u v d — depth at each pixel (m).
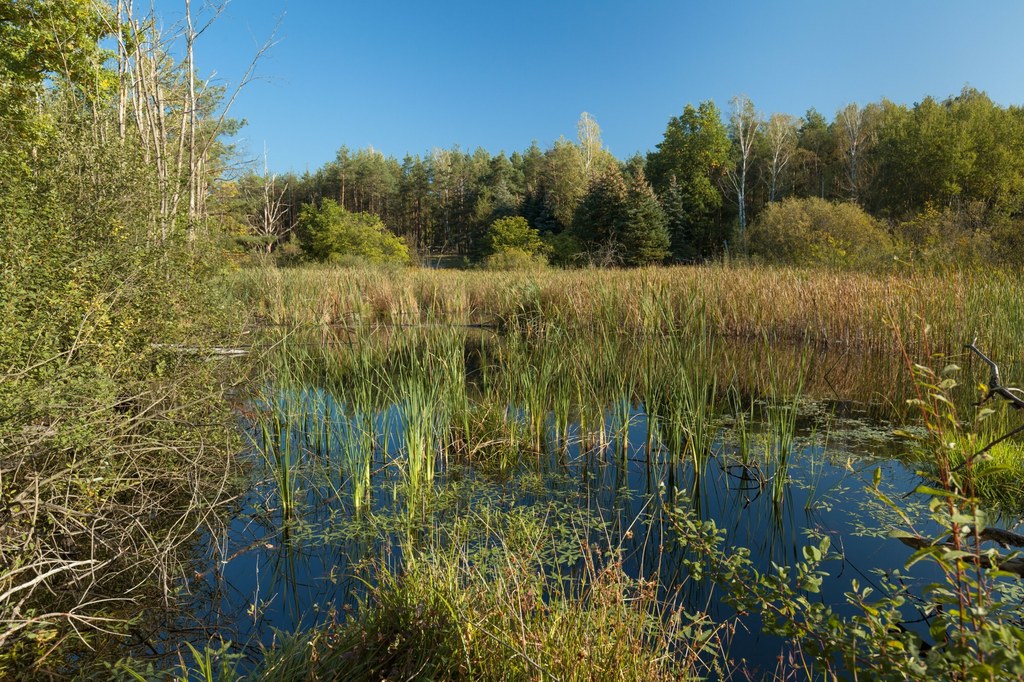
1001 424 4.65
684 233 41.00
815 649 1.90
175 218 5.63
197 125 8.59
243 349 5.74
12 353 2.92
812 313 9.96
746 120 38.19
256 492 4.42
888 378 7.44
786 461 4.31
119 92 6.16
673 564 3.27
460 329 9.93
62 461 2.94
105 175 4.62
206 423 4.05
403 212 69.38
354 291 12.07
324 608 2.96
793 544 3.48
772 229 20.06
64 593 2.92
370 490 4.48
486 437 5.26
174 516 3.80
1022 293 8.38
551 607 2.26
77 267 3.73
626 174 55.97
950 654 1.37
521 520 3.70
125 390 3.65
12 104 6.86
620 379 6.27
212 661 2.57
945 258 11.02
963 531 1.43
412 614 2.35
